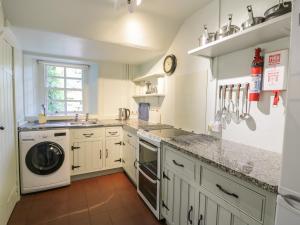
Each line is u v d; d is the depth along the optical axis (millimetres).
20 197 2295
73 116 3375
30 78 3033
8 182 1899
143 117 3467
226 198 1128
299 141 722
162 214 1852
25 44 2486
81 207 2115
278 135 1355
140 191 2299
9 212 1901
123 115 3510
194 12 2158
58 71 3365
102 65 3438
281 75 1301
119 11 2002
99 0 1832
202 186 1321
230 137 1729
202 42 1670
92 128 2824
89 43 2432
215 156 1277
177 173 1597
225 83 1783
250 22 1249
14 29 2002
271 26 1128
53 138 2490
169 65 2617
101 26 2139
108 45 2504
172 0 1920
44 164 2492
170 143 1643
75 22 2033
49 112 3318
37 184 2402
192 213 1430
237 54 1658
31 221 1859
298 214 734
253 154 1331
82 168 2787
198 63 2117
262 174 973
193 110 2188
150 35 2418
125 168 2930
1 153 1696
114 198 2316
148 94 3002
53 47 2609
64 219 1901
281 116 1333
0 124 1661
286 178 772
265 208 905
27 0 1732
